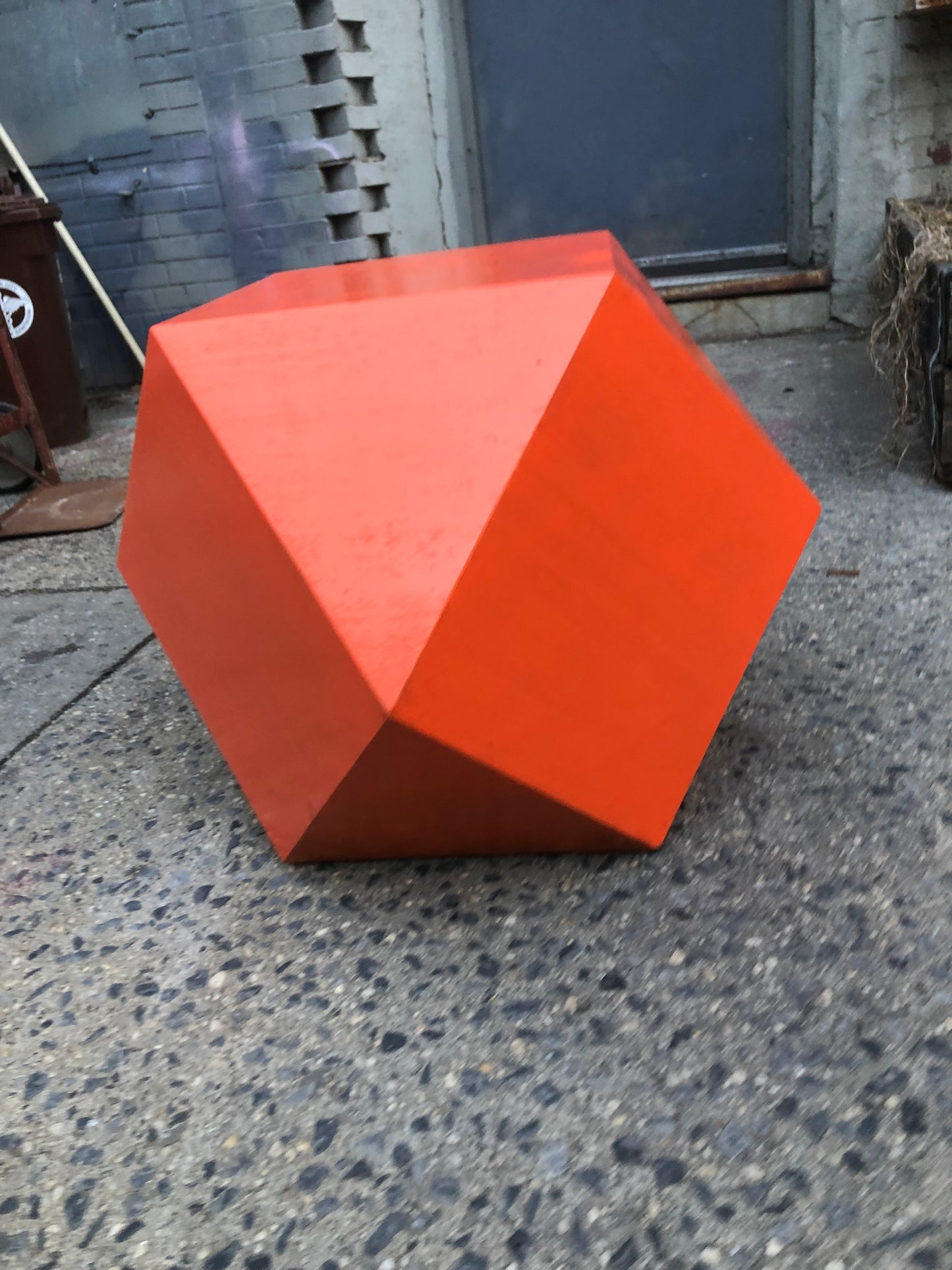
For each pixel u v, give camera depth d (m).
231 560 1.19
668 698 1.28
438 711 1.05
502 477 1.05
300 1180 0.99
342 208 4.70
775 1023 1.09
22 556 3.06
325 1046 1.14
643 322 1.17
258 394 1.17
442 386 1.11
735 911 1.26
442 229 4.98
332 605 1.06
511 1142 1.00
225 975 1.27
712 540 1.28
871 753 1.55
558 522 1.10
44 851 1.57
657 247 4.94
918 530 2.41
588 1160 0.97
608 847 1.37
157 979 1.28
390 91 4.66
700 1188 0.93
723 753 1.59
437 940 1.28
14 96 4.88
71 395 4.38
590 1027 1.12
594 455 1.12
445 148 4.83
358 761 1.12
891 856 1.32
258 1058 1.14
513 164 4.90
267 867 1.46
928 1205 0.90
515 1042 1.11
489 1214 0.94
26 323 4.14
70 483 3.73
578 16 4.55
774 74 4.49
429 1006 1.18
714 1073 1.04
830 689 1.75
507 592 1.08
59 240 5.12
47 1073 1.15
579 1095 1.04
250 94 4.59
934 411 2.60
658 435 1.19
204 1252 0.94
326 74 4.49
